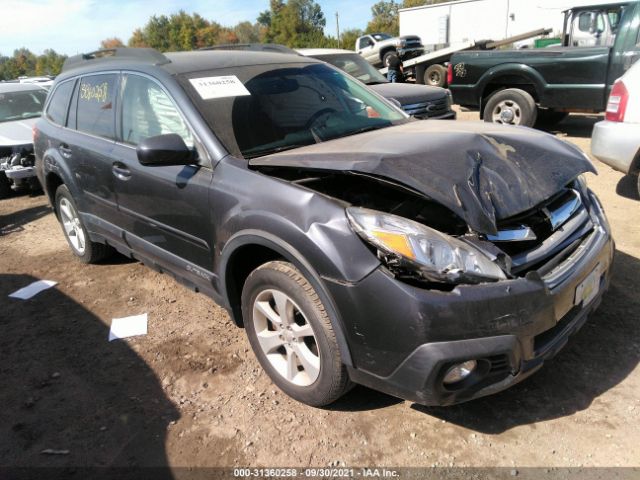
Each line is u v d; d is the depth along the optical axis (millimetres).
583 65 7707
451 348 2123
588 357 2959
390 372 2273
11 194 8039
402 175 2330
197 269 3209
